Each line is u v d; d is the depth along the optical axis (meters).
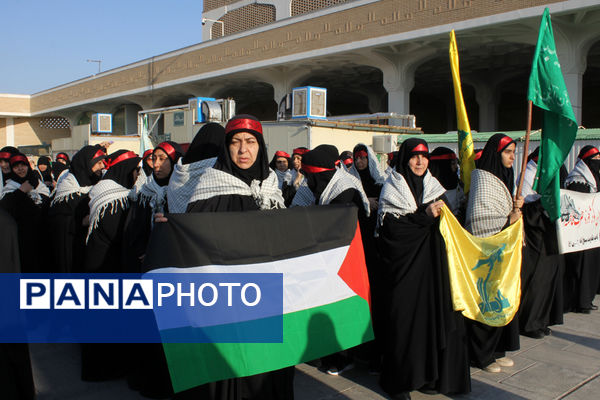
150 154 4.20
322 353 3.03
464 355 3.63
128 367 4.08
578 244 5.37
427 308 3.55
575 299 5.64
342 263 3.15
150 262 2.65
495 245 3.78
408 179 3.79
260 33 22.91
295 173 6.79
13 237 2.58
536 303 4.81
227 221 2.76
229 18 28.98
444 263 3.58
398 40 17.67
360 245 3.29
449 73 25.25
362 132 12.01
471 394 3.69
